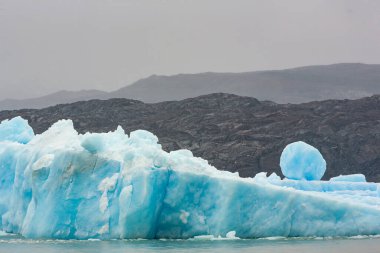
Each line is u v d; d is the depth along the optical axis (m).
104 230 45.19
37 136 54.25
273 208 45.25
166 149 141.62
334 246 41.78
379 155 129.62
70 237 46.19
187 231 45.44
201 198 45.56
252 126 146.25
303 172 59.91
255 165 131.62
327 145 134.62
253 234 45.25
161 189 44.78
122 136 53.28
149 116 160.00
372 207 46.88
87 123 150.88
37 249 41.22
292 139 137.75
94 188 46.34
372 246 41.84
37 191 48.00
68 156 46.88
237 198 44.84
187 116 156.00
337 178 64.75
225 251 39.53
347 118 142.75
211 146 139.25
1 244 44.16
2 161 54.75
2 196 54.06
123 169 45.56
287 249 40.44
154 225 45.12
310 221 45.66
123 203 44.25
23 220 50.56
